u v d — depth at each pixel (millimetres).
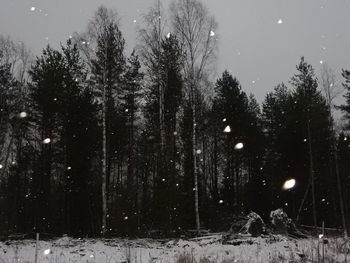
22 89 29750
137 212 23406
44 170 27266
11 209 26141
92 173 26953
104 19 26750
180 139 30672
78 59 29797
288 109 36188
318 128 34062
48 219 25062
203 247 15273
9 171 29422
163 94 28781
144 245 17297
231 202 36000
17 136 30422
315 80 36625
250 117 39844
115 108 31750
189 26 26641
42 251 14219
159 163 23812
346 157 39125
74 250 14719
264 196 37562
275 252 12570
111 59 26859
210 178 40688
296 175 35000
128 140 32562
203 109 34156
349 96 35781
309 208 35500
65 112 27281
